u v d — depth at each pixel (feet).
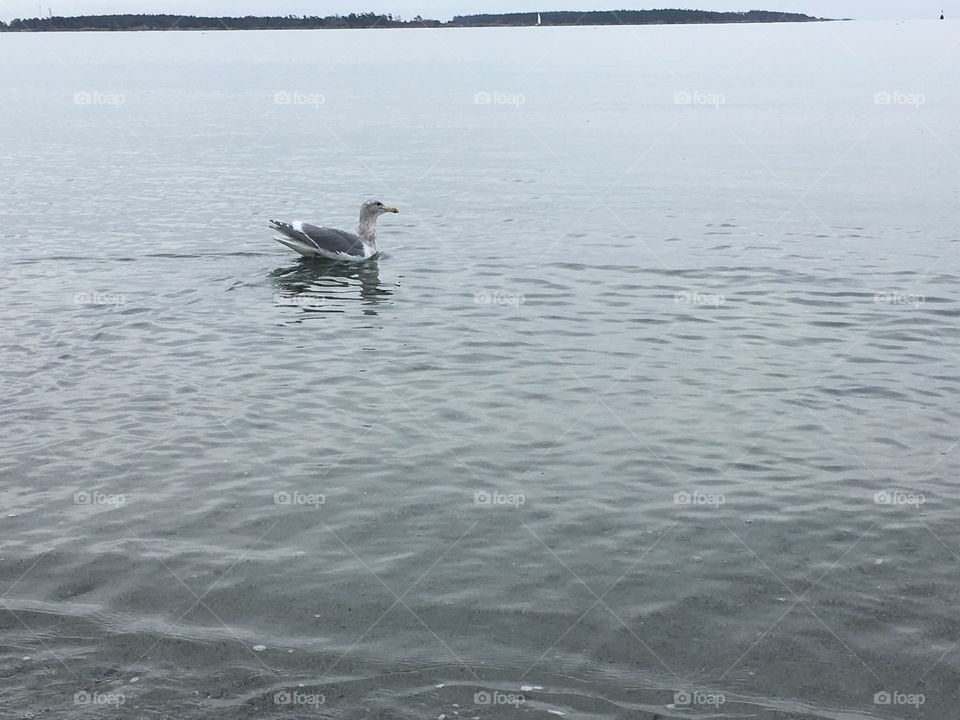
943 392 48.67
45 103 234.17
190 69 365.81
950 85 237.25
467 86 261.03
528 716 26.27
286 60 422.82
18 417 45.96
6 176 122.72
